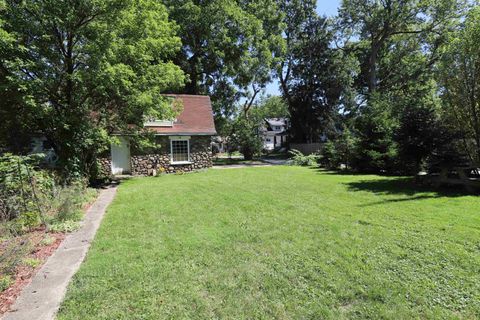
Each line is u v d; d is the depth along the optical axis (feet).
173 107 42.96
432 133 25.94
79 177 30.25
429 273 9.93
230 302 8.61
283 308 8.27
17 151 33.40
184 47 73.10
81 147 33.12
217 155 109.70
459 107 25.67
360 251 11.93
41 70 28.43
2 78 27.35
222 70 73.87
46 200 19.08
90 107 35.29
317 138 93.81
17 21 26.96
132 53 31.81
